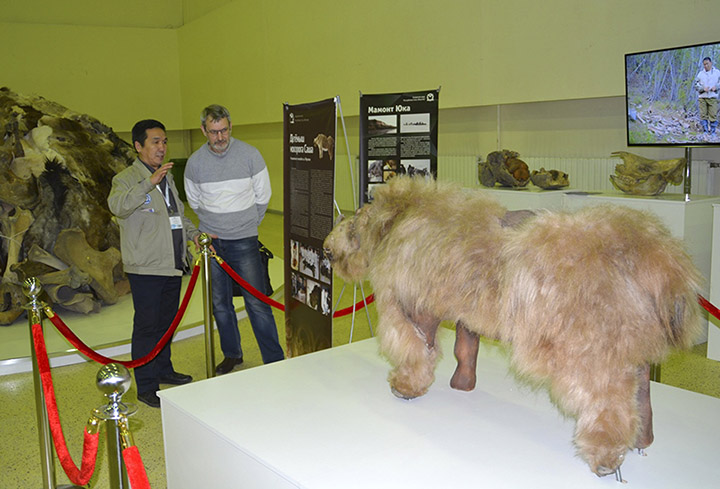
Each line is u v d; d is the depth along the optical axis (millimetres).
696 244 5297
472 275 2289
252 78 14773
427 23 9727
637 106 5742
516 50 8367
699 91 5230
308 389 3111
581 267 2025
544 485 2195
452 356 3582
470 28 8992
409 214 2549
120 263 7223
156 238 4336
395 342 2766
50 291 6344
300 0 12672
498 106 9383
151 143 4270
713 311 3244
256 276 4805
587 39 7496
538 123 8875
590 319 1994
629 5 7043
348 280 3049
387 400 2953
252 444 2523
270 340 4812
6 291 6355
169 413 3047
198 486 2896
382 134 5020
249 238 4750
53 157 6945
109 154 7789
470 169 9805
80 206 6938
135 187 4082
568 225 2133
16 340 5824
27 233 6578
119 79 17484
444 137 10414
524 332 2092
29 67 16422
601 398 2029
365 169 5090
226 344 5027
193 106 17703
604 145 8070
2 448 3873
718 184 6863
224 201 4648
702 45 5148
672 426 2629
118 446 1970
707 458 2361
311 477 2258
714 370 4809
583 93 7625
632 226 2111
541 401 2910
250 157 4680
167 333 3959
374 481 2227
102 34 17172
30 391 4805
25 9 16484
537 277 2070
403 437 2566
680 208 5195
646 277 2021
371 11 10844
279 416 2795
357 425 2688
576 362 2020
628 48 7105
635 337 1989
